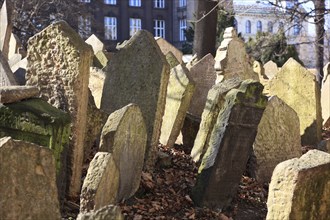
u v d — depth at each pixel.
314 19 19.70
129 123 6.64
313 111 11.65
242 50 12.21
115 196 6.20
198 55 17.70
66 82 6.94
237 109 7.24
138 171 7.17
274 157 9.17
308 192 4.95
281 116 9.28
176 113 9.67
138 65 8.48
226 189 7.50
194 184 7.73
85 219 3.93
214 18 17.80
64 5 32.22
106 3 60.50
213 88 9.12
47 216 4.51
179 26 64.31
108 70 8.78
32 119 6.00
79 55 6.87
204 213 7.12
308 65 35.47
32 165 4.45
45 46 7.04
